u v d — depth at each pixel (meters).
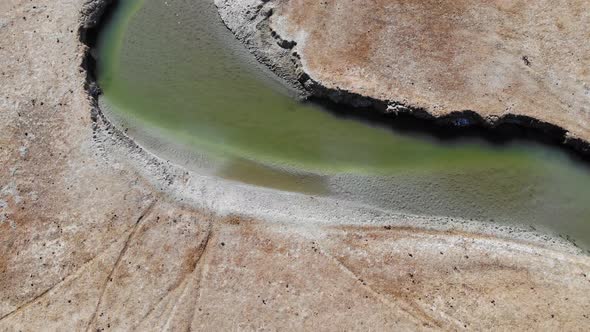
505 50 27.84
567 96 26.50
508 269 22.78
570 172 25.53
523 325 21.44
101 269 23.31
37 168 25.75
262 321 21.92
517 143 26.25
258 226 24.14
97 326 22.19
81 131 26.56
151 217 24.44
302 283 22.66
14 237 24.22
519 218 24.56
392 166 26.00
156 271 23.17
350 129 27.03
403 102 26.62
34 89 27.83
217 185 25.53
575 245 23.80
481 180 25.48
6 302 22.92
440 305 22.02
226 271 23.05
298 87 28.00
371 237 23.88
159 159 26.19
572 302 21.88
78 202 24.86
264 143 26.89
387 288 22.47
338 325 21.72
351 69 27.67
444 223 24.44
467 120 26.44
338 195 25.31
